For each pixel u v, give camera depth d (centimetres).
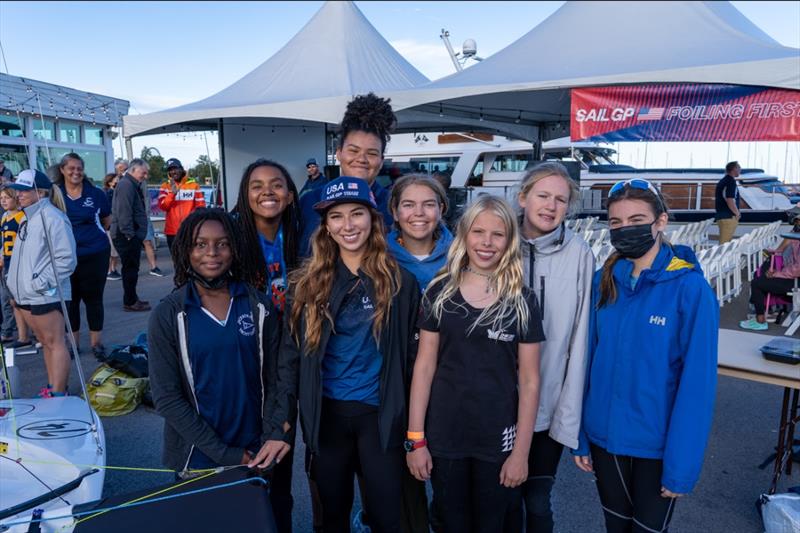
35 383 468
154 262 990
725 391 467
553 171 215
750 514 290
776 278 630
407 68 1001
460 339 200
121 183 680
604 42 616
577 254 215
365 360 208
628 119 586
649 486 195
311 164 1045
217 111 775
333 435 212
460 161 1700
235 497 154
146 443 370
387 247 210
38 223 374
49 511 152
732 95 536
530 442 203
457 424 204
